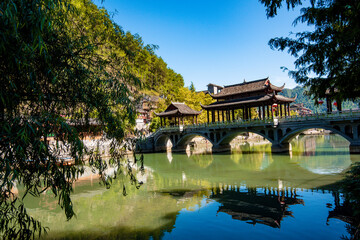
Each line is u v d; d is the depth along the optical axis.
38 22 3.73
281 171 24.27
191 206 14.64
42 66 4.96
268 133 36.94
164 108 60.06
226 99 44.78
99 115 6.29
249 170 26.16
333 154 32.91
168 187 20.08
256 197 15.77
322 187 17.17
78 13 6.29
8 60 3.75
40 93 4.46
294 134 34.91
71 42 5.90
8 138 3.68
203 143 65.12
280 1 5.76
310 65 6.55
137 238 10.55
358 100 6.42
